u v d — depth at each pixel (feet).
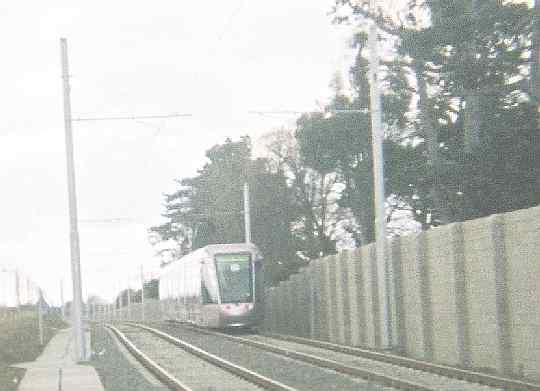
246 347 141.18
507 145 168.66
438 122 195.72
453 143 196.54
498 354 91.40
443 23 167.32
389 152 206.69
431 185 175.83
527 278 85.35
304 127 255.29
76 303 124.36
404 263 122.42
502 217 91.20
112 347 165.27
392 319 127.85
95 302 622.95
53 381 95.40
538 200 166.20
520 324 87.04
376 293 134.92
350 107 246.27
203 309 188.96
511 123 175.32
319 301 172.96
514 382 72.13
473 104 176.65
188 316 211.00
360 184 245.24
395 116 211.82
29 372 108.78
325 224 306.76
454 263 102.68
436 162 179.42
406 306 122.01
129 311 471.62
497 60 165.48
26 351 152.87
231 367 100.63
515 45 168.76
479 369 93.97
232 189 324.80
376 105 122.42
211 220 342.23
